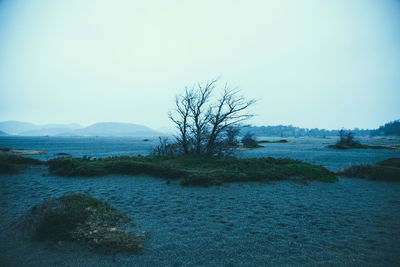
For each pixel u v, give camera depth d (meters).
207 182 12.13
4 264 4.28
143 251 4.89
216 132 21.02
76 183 12.54
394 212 7.79
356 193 10.71
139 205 8.48
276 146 62.38
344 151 43.38
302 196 10.05
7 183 12.12
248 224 6.59
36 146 67.38
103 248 4.87
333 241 5.48
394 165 18.94
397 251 5.00
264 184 12.47
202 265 4.39
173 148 24.00
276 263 4.47
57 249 4.84
